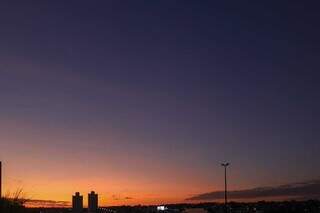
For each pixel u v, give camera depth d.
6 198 20.72
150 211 70.94
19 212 20.67
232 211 78.00
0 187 22.31
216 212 69.31
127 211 60.47
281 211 72.44
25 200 21.53
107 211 51.38
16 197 21.14
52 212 34.06
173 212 74.75
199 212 72.75
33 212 22.98
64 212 41.47
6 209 19.94
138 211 65.88
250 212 77.88
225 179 58.56
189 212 74.06
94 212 50.12
